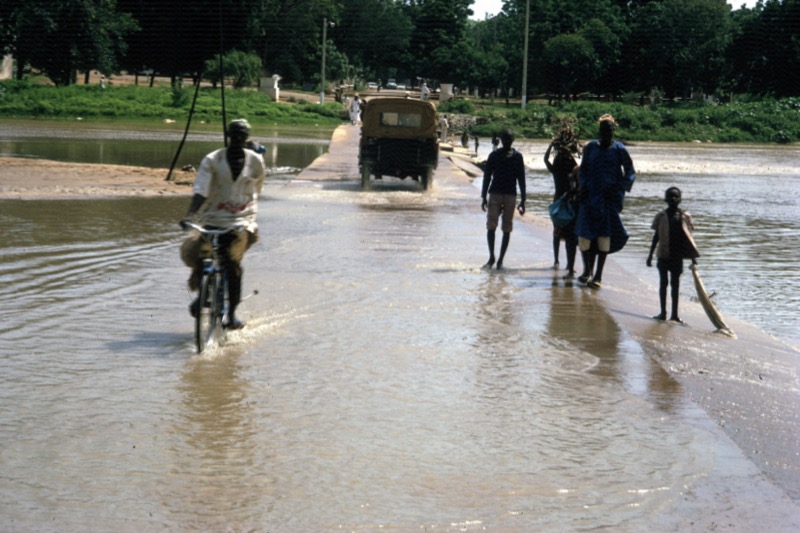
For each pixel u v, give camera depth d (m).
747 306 12.08
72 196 18.61
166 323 8.53
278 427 5.84
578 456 5.47
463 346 8.00
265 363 7.30
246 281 10.57
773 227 21.58
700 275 14.44
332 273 11.23
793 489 5.09
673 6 101.50
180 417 5.98
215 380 6.80
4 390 6.45
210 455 5.34
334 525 4.46
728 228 21.19
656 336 8.70
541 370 7.33
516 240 14.82
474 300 9.95
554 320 9.12
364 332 8.39
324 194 21.28
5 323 8.37
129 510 4.58
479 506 4.72
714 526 4.57
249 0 85.38
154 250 12.41
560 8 104.81
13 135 43.50
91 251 12.21
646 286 11.85
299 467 5.19
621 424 6.07
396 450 5.48
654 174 42.66
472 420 6.06
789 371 7.79
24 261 11.38
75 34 69.62
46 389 6.50
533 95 116.81
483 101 103.88
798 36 96.25
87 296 9.56
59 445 5.44
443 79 114.00
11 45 71.00
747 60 98.56
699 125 81.12
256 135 53.84
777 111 84.69
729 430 6.05
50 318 8.59
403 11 128.62
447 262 12.38
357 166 30.12
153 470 5.09
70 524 4.41
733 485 5.09
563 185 11.71
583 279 11.21
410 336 8.29
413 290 10.38
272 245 13.29
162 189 20.56
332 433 5.75
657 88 105.56
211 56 80.94
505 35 117.94
